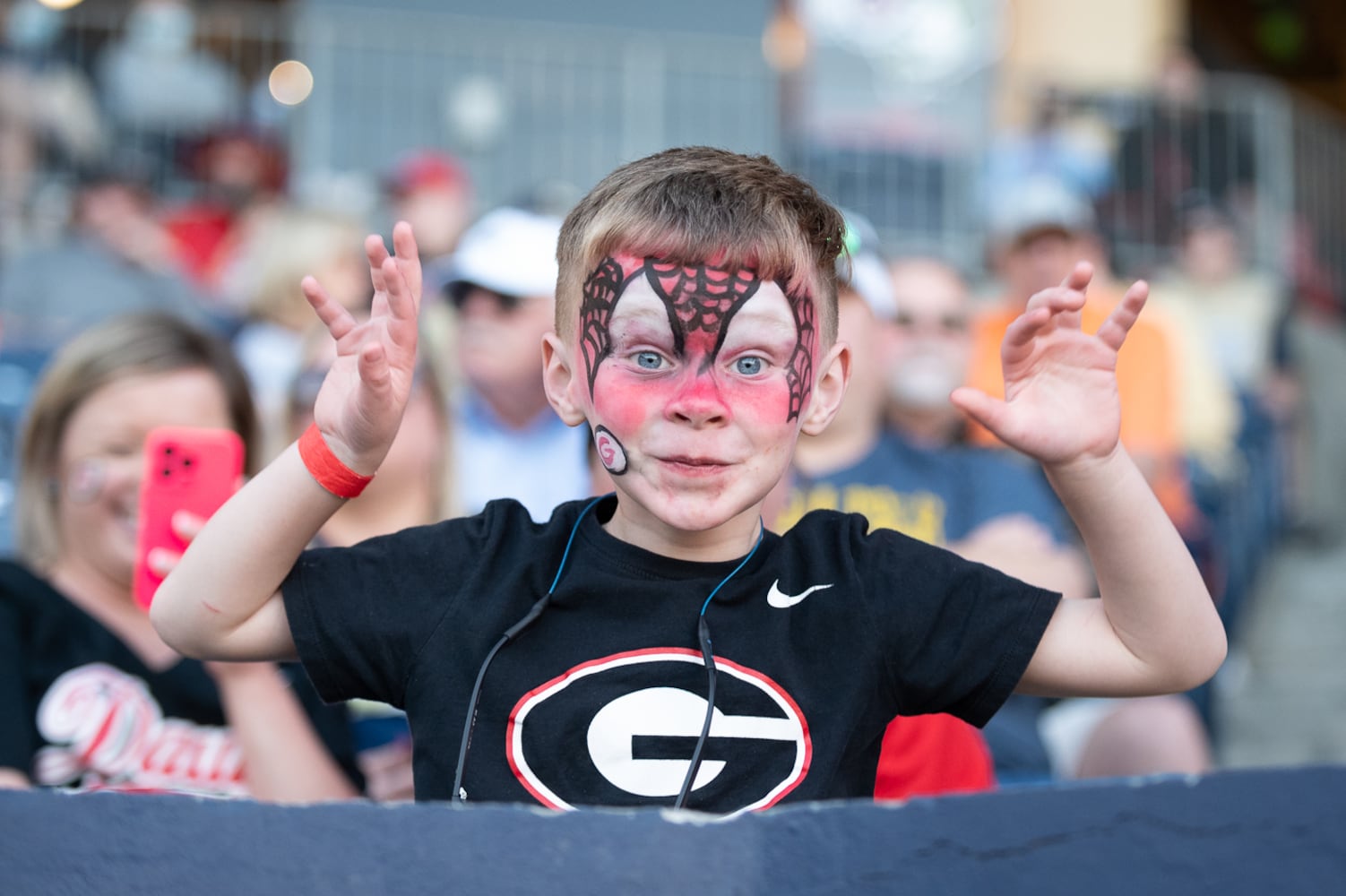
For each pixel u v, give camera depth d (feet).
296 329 16.56
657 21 24.47
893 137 24.11
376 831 3.78
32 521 8.33
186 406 8.48
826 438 11.05
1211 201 24.31
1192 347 19.39
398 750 9.07
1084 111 24.58
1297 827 3.79
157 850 3.86
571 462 12.41
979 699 5.07
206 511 6.21
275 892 3.80
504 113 23.13
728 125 23.84
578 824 3.70
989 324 17.69
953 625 5.09
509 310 12.29
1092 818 3.74
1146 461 16.89
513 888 3.71
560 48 23.38
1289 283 24.22
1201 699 15.94
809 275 5.25
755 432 5.03
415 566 5.19
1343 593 20.21
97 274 18.70
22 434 8.46
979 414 4.77
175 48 22.30
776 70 24.04
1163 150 24.38
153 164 21.95
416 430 10.16
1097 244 20.83
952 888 3.67
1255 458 21.01
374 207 21.48
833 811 3.69
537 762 4.84
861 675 5.00
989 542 10.96
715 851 3.67
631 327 5.08
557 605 5.08
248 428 8.92
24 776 7.48
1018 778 11.44
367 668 5.07
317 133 22.66
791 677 4.98
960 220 23.93
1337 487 22.17
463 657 5.00
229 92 22.48
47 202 20.97
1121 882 3.73
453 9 24.07
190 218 21.67
